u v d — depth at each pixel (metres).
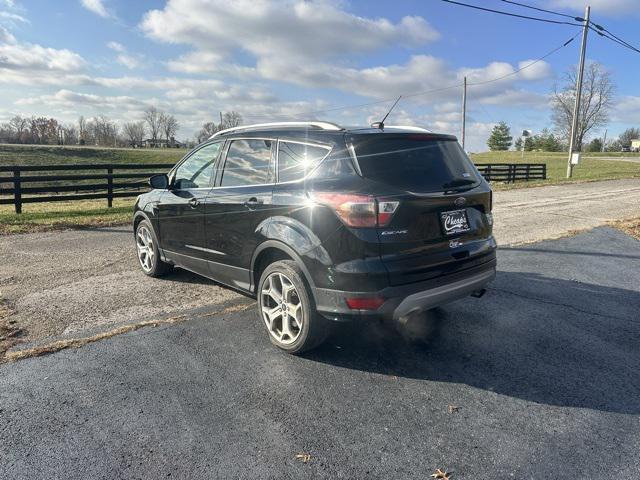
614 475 2.44
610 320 4.65
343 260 3.28
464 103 32.06
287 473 2.44
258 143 4.16
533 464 2.53
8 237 8.48
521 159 60.12
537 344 4.07
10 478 2.37
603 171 36.12
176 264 5.34
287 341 3.77
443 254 3.56
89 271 6.14
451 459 2.56
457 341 4.10
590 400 3.18
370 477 2.42
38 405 3.00
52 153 57.72
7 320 4.36
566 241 8.39
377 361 3.70
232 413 2.96
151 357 3.69
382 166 3.44
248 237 4.04
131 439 2.69
